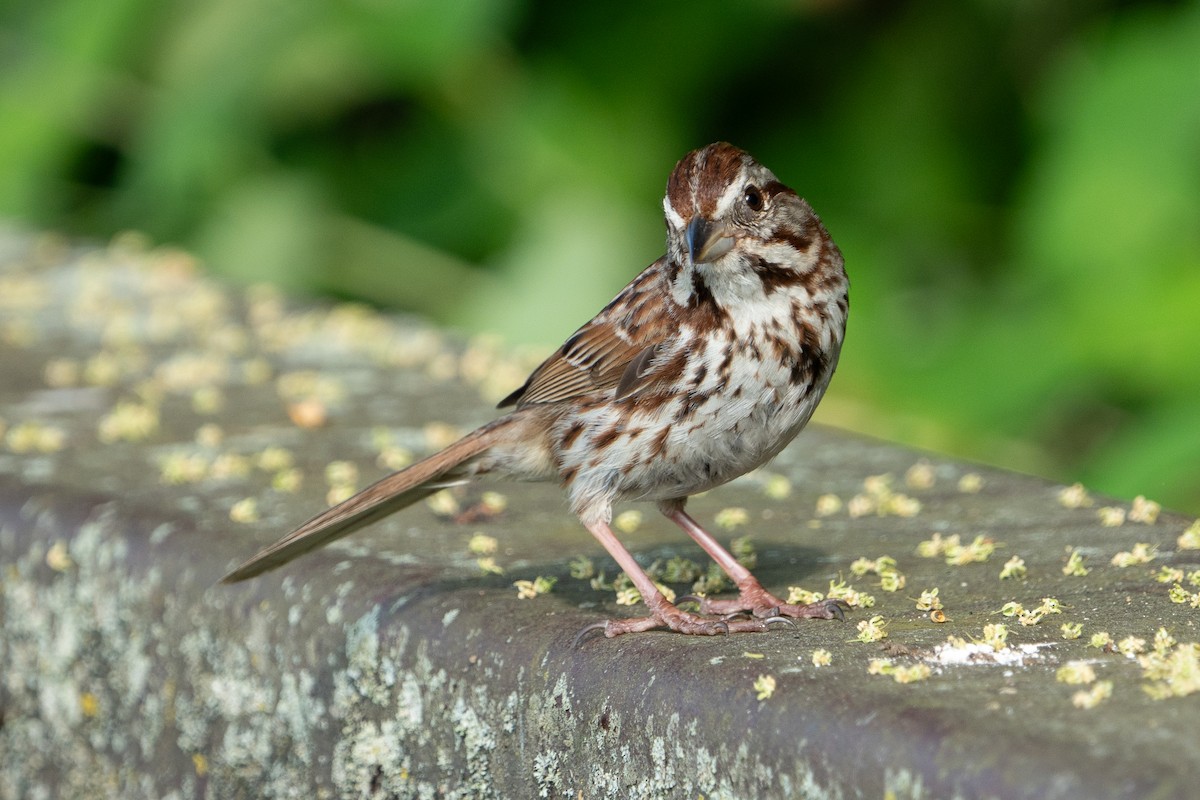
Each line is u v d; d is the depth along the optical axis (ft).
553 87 50.24
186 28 50.52
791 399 24.58
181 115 50.03
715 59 49.85
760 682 18.57
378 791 23.62
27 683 28.68
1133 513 27.43
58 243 53.42
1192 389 42.78
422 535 27.76
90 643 27.61
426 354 42.88
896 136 49.32
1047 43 48.42
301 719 24.50
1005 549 25.64
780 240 24.53
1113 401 44.60
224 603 25.44
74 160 53.11
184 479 30.60
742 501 30.32
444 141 50.55
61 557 27.86
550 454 25.44
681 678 19.51
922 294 48.42
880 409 45.98
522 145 50.03
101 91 51.96
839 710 17.67
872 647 19.95
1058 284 44.80
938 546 25.82
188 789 26.20
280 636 24.67
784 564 25.85
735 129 50.67
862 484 31.14
